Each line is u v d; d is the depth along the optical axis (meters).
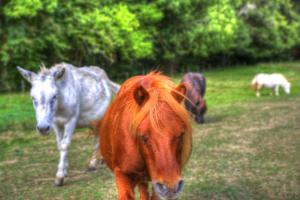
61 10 17.44
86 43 18.81
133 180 3.79
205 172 6.77
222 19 26.86
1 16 16.72
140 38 20.95
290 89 19.23
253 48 35.06
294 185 5.99
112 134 3.87
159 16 22.64
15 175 7.11
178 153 3.31
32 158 8.30
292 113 12.34
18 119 11.89
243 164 7.18
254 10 34.31
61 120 6.50
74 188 6.24
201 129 10.64
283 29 37.28
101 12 19.48
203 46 26.75
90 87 7.00
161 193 3.11
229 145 8.70
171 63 27.06
